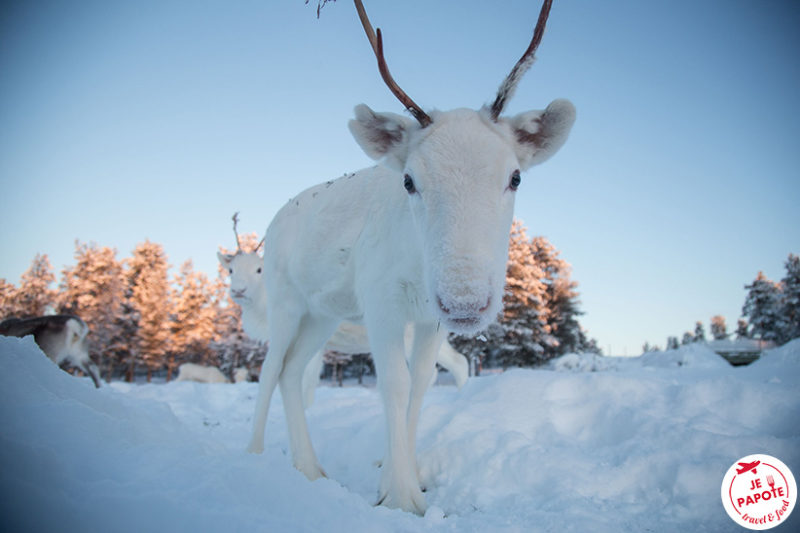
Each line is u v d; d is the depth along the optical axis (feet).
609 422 12.27
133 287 149.07
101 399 7.45
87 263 136.67
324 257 12.38
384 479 9.52
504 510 8.39
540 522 7.52
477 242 6.94
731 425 11.09
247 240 111.45
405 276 9.71
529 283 98.63
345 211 12.16
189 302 144.15
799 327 133.08
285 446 16.12
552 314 121.19
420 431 13.50
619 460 9.93
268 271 14.34
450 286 6.61
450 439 12.05
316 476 11.89
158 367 144.66
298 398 13.10
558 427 12.85
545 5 8.63
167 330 139.23
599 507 8.02
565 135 9.19
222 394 33.30
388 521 6.52
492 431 11.72
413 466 10.71
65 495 4.45
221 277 146.72
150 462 5.43
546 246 124.67
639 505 8.13
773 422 11.78
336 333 21.58
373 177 11.93
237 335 118.32
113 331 129.59
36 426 5.42
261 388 13.03
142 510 4.50
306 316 13.97
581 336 130.82
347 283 11.95
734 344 89.56
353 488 11.51
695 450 9.57
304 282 13.10
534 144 9.48
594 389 14.21
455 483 10.14
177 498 4.78
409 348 20.99
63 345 36.55
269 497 5.45
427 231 7.58
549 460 9.76
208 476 5.27
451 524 7.55
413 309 9.98
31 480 4.49
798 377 18.13
